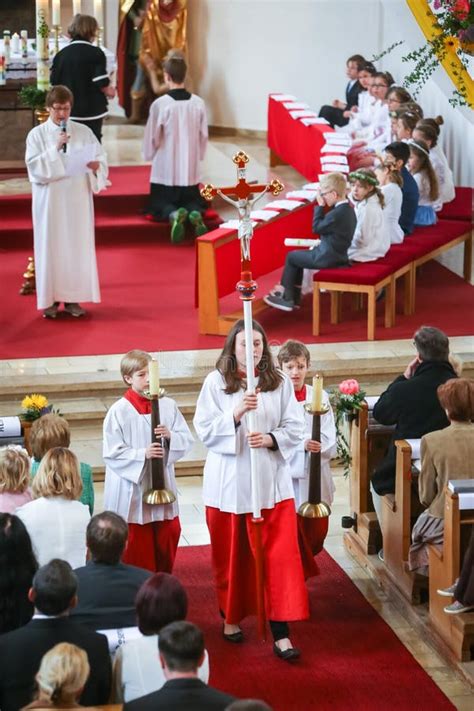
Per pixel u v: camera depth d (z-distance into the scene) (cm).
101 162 2759
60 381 2469
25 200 3406
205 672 1326
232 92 4494
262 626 1728
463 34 2819
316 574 1869
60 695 1128
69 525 1597
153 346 2675
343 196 2734
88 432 2436
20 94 2903
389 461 1942
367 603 1916
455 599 1703
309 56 4328
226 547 1769
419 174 3078
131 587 1455
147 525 1841
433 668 1738
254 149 4350
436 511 1777
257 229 2847
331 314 2852
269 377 1727
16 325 2792
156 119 3412
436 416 1906
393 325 2836
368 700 1644
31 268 2983
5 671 1264
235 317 2738
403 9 3519
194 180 3475
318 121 3722
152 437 1762
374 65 4109
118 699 1316
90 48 3291
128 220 3462
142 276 3156
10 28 4203
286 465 1755
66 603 1286
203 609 1883
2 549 1473
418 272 3288
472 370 2638
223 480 1741
